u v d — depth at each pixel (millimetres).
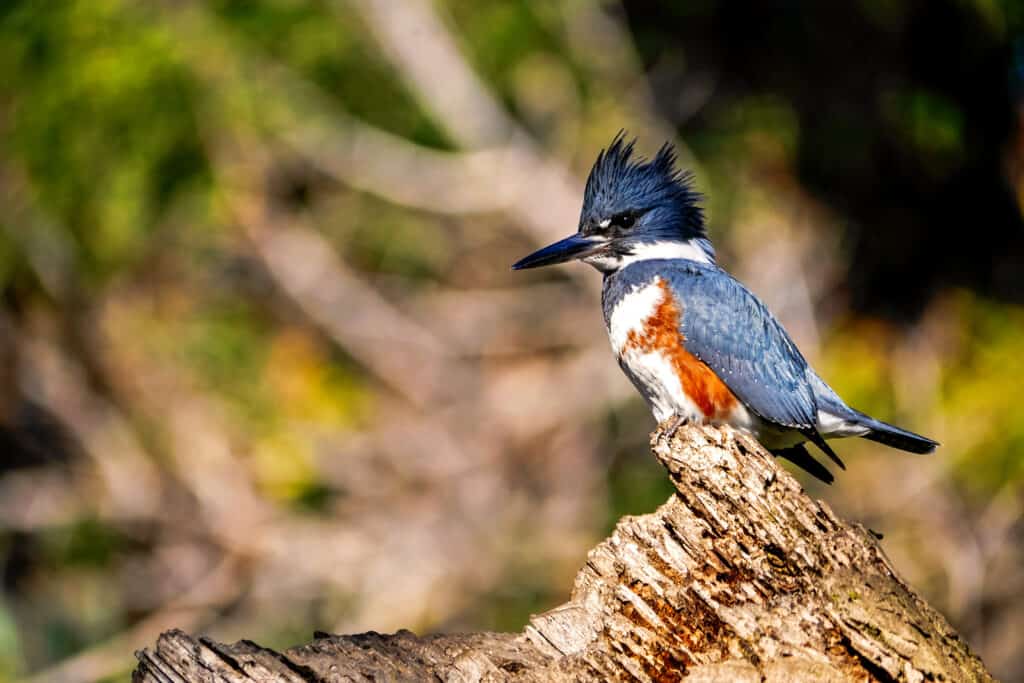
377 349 14109
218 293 14180
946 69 13180
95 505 13555
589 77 13852
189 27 12523
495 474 13500
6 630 11734
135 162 12523
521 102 14125
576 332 14180
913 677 5035
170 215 13406
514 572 12523
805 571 5211
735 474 5312
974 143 13289
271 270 13930
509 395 13969
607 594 5375
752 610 5203
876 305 13508
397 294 14602
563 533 12852
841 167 13641
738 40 13953
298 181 14273
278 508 13336
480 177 13688
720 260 13602
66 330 13898
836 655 5109
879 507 12062
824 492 12133
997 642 11633
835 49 13500
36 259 13594
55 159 12539
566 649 5324
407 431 13766
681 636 5277
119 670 12344
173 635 5227
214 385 13789
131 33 12273
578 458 13438
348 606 12656
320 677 5121
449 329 14344
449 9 13625
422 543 12922
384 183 13719
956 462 12133
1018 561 11867
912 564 11867
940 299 13414
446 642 5355
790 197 13664
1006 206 13484
